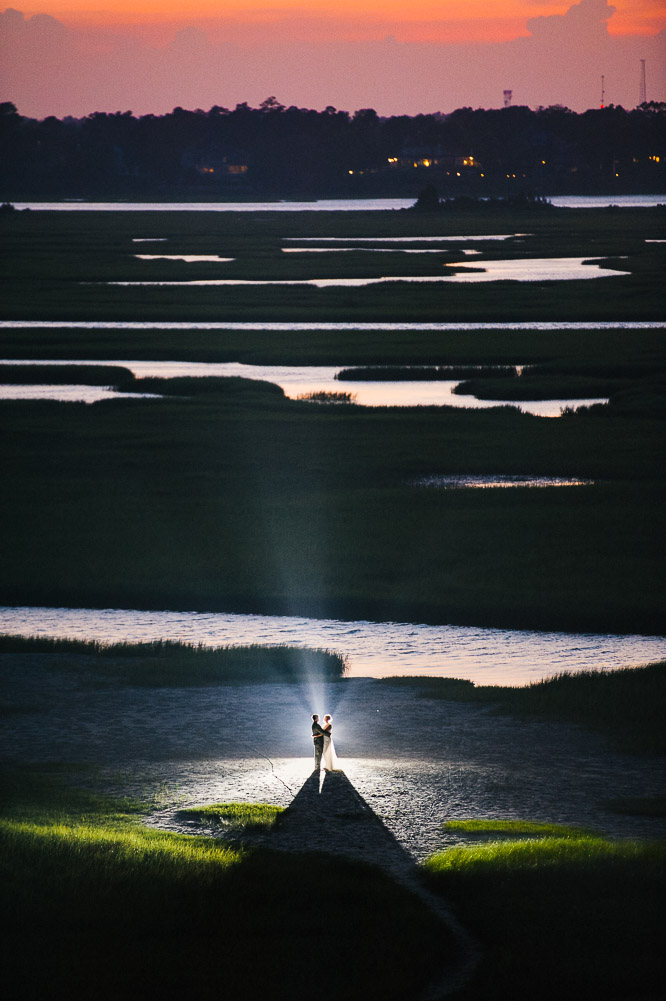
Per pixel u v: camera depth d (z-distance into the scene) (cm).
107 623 12544
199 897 5359
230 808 6575
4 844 5825
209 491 18475
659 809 6675
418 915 5175
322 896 5397
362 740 8212
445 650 11600
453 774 7356
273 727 8550
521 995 4628
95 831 6153
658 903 5300
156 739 8212
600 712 8875
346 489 18688
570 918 5156
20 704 9094
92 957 4838
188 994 4603
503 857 5806
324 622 12662
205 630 12325
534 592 13300
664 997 4603
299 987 4659
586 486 18512
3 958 4809
